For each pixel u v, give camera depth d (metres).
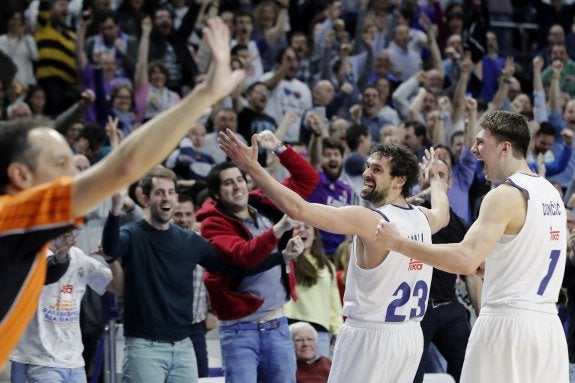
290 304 14.24
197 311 14.16
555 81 23.12
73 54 20.81
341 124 20.02
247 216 12.45
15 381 11.48
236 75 5.16
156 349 11.43
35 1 22.14
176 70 21.66
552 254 9.32
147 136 4.97
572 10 27.05
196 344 14.08
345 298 9.94
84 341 13.73
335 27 23.33
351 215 9.15
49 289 11.55
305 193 12.38
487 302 9.34
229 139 8.89
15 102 19.86
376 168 9.85
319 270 14.41
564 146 20.48
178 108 5.04
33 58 20.78
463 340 12.95
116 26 21.09
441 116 20.36
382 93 22.31
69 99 20.30
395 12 24.48
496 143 9.45
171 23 21.73
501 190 9.08
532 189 9.16
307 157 18.44
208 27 5.11
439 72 23.52
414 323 9.97
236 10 23.58
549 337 9.23
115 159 4.98
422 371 12.84
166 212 11.50
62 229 5.13
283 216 12.48
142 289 11.43
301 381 13.52
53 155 5.36
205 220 12.20
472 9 25.44
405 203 9.98
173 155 18.80
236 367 11.79
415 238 9.67
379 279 9.59
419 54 24.33
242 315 11.81
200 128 18.95
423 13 24.36
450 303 12.95
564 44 26.45
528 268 9.20
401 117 22.62
